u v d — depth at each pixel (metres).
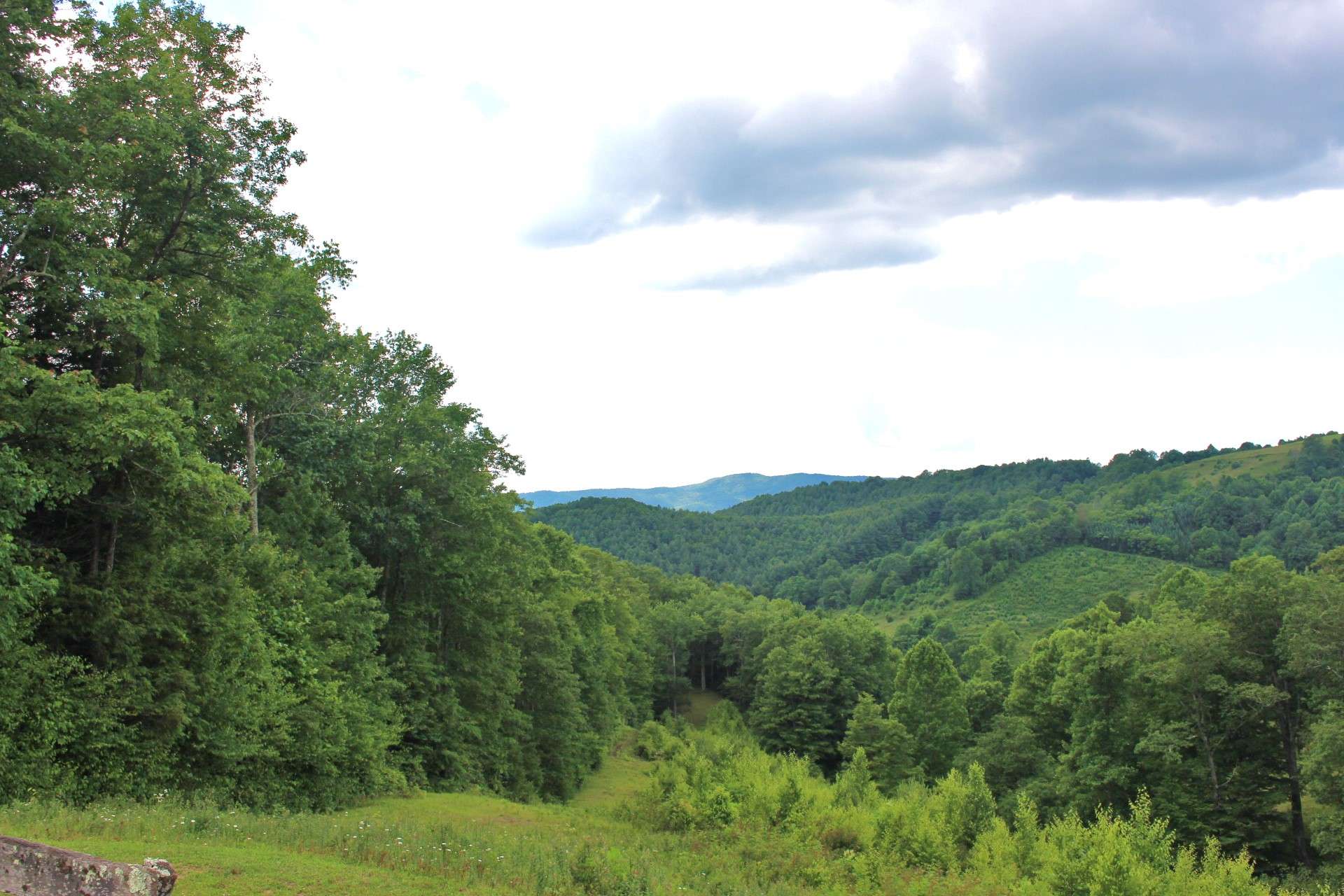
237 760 22.19
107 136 20.06
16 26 19.03
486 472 39.84
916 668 68.31
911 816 27.17
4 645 16.12
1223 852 37.41
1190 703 40.44
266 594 25.67
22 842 5.55
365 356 37.25
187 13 23.69
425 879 12.59
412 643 36.78
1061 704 48.78
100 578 19.83
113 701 18.59
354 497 34.69
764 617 110.25
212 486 19.48
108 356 22.52
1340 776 31.73
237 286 23.84
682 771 30.83
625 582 116.06
